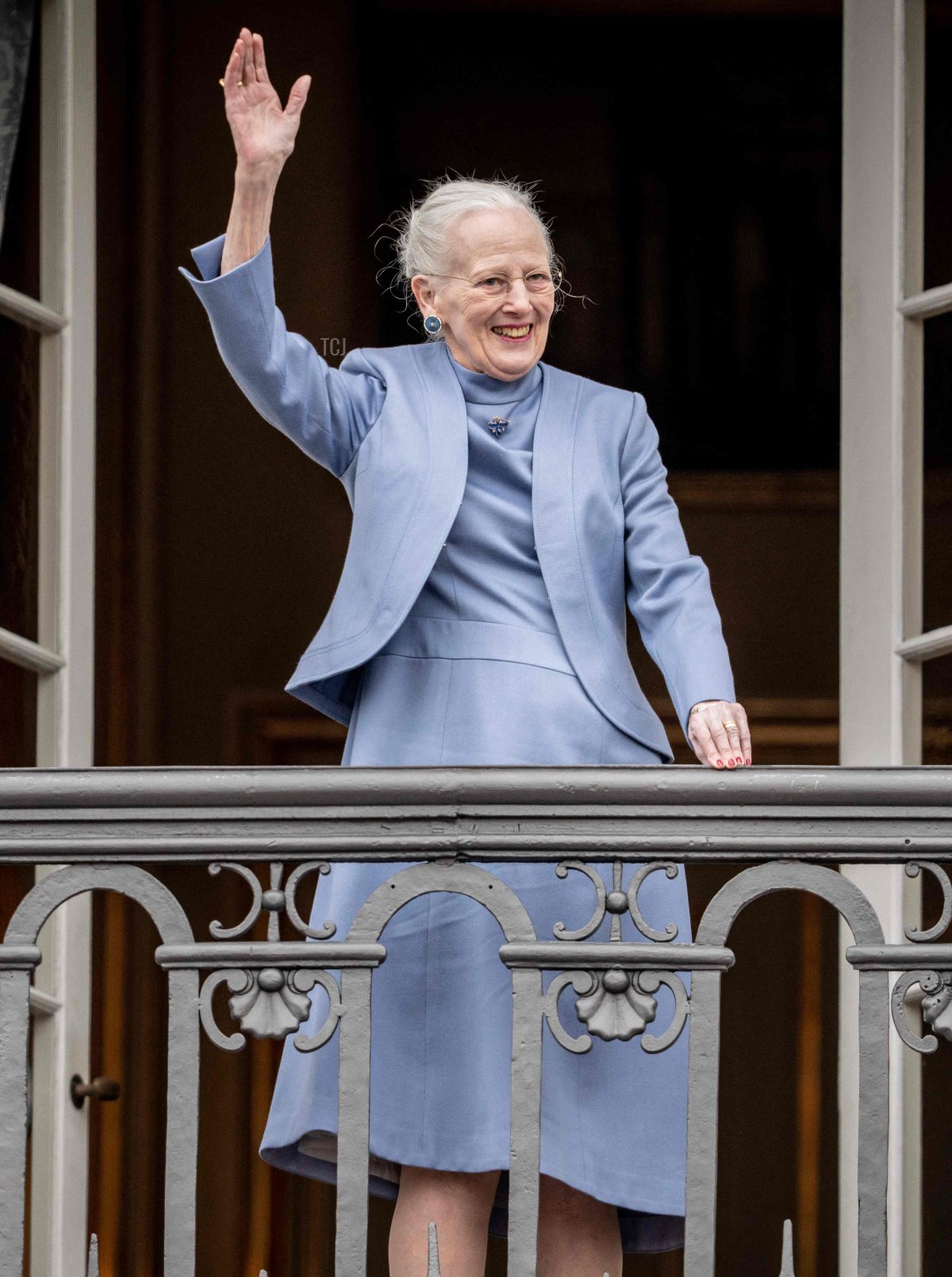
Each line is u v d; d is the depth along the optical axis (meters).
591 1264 9.98
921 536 13.37
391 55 23.02
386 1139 9.62
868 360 13.53
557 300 23.19
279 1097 10.21
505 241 10.20
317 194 22.81
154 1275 21.59
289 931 22.39
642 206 23.25
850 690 13.39
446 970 9.74
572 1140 9.62
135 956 22.05
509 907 8.73
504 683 9.94
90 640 14.11
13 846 8.79
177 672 23.08
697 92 23.20
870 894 12.87
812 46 23.16
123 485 22.97
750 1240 21.89
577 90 23.14
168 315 22.89
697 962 8.67
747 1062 22.19
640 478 10.54
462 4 22.83
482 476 10.26
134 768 8.84
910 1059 12.59
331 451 10.31
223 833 8.80
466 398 10.41
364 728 10.03
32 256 14.16
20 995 8.72
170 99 22.67
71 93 14.30
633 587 10.41
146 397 22.91
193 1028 8.70
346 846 8.77
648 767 8.81
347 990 8.70
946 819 8.80
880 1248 8.62
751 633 23.30
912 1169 12.52
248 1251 21.58
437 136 23.03
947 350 13.51
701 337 23.27
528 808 8.80
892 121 13.55
